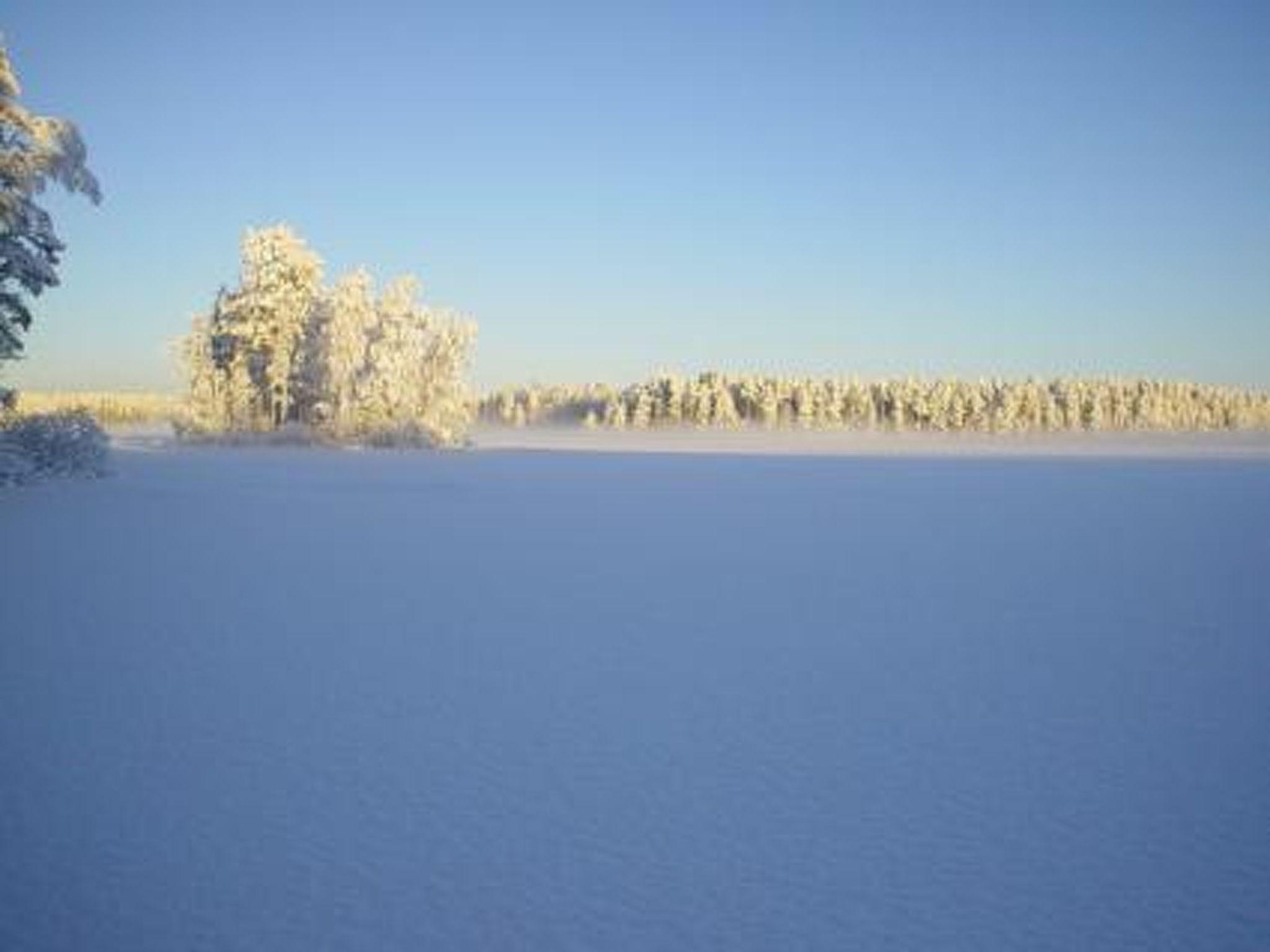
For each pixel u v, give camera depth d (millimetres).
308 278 50906
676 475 33781
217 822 5016
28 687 7387
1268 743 6453
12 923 4004
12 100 21406
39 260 21672
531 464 39031
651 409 123750
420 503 21922
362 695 7328
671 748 6234
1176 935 4055
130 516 18219
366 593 11422
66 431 25688
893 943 3967
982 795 5512
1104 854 4781
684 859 4676
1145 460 52562
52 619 9734
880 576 13156
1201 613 10812
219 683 7574
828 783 5672
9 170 21078
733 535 17344
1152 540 17125
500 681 7773
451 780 5629
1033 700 7441
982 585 12547
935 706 7258
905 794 5516
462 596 11352
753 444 78938
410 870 4523
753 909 4223
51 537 15336
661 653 8797
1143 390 132000
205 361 50562
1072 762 6059
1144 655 8875
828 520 19938
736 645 9125
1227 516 21469
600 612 10555
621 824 5055
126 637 9047
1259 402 136125
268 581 12086
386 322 50188
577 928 4043
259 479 27625
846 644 9227
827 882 4469
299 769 5766
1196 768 5980
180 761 5871
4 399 22953
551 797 5402
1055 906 4277
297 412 51781
